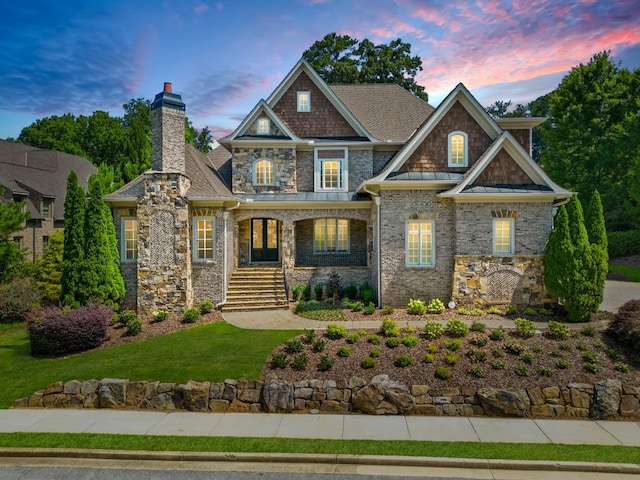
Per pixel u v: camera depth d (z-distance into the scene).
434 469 7.81
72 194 18.16
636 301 13.84
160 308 17.58
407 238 18.25
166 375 11.48
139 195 18.89
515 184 17.89
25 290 21.48
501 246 17.64
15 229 20.97
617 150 38.66
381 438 8.86
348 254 23.23
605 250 16.94
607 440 8.80
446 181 17.67
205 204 18.67
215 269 18.64
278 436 8.99
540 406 10.09
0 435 9.09
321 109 22.83
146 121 64.69
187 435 9.07
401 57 44.31
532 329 12.96
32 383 11.65
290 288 20.59
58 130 56.34
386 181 17.81
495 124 19.02
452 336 12.88
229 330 14.93
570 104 41.12
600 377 10.90
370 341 12.58
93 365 12.37
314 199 21.11
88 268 17.69
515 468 7.80
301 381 10.75
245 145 22.00
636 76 39.41
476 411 10.14
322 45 44.62
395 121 23.88
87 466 8.03
